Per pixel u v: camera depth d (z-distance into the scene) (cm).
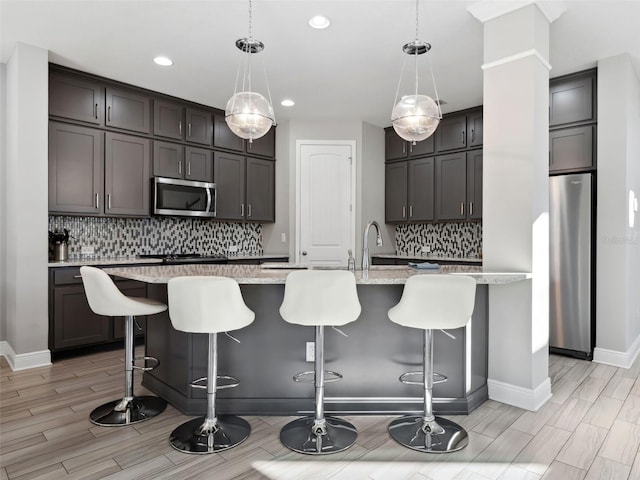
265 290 247
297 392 247
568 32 292
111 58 342
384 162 545
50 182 351
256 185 511
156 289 278
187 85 402
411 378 248
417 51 325
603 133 340
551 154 373
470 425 231
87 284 235
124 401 248
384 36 303
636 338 367
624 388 285
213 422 219
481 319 266
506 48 257
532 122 248
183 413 245
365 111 479
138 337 396
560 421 236
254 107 261
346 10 268
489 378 270
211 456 198
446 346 248
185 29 295
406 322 207
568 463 192
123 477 180
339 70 364
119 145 394
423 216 507
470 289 202
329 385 249
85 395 271
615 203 334
